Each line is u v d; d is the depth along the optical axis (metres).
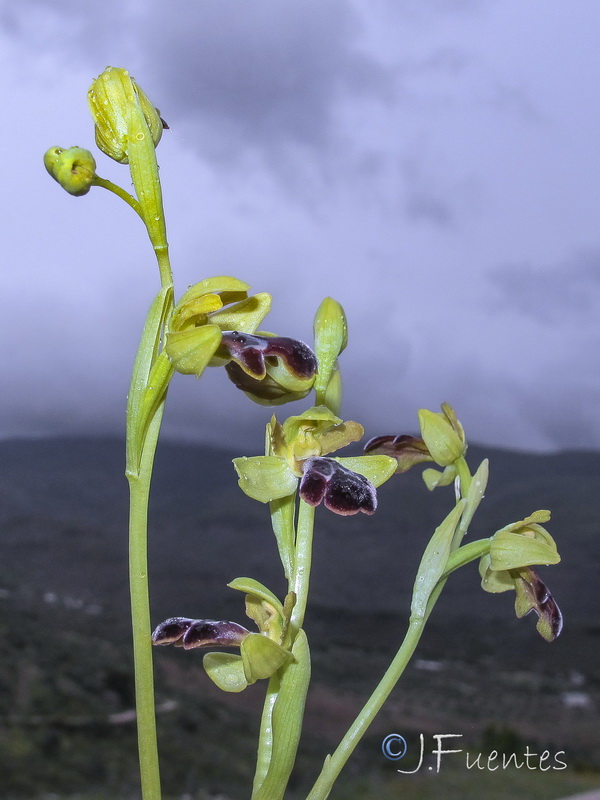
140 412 0.09
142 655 0.09
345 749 0.09
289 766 0.09
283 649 0.09
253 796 0.09
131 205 0.09
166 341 0.09
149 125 0.09
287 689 0.09
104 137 0.09
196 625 0.09
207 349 0.09
